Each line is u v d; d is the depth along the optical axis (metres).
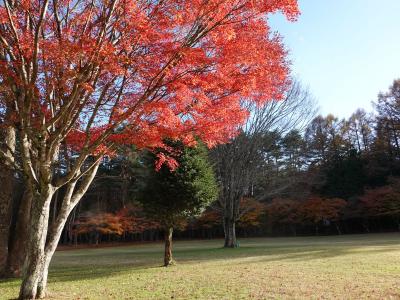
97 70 6.06
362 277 9.16
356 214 39.25
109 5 5.66
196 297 7.29
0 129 8.63
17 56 6.05
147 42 5.82
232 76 6.37
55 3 5.79
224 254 18.34
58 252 30.11
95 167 7.91
